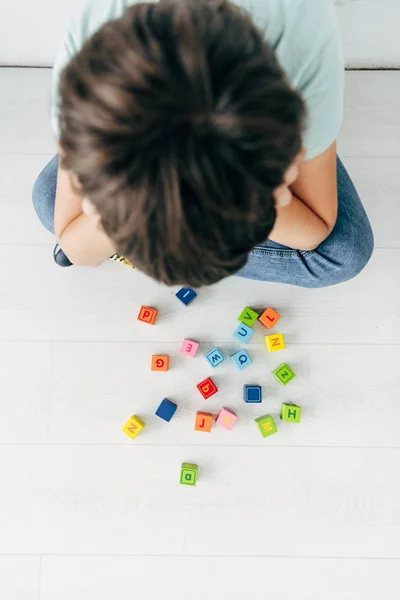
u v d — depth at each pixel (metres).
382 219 1.10
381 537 1.06
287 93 0.36
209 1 0.38
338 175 0.89
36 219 1.09
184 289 1.05
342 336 1.09
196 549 1.05
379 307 1.09
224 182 0.34
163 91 0.32
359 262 0.91
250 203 0.37
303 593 1.05
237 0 0.55
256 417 1.07
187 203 0.35
